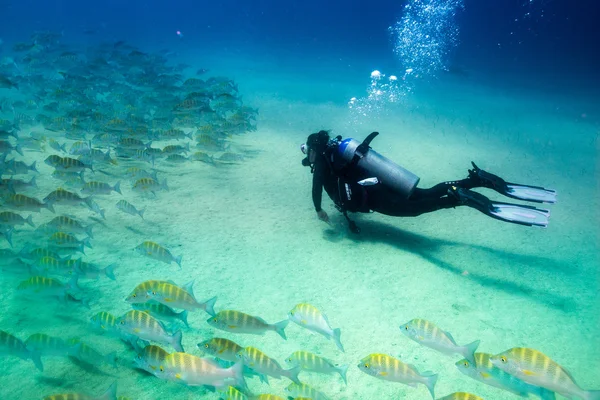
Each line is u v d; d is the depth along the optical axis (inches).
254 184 313.6
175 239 218.1
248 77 957.2
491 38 3233.3
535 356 96.4
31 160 325.7
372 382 129.6
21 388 115.8
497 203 202.2
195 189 294.5
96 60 611.8
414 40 1952.5
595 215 275.3
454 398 95.3
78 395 91.9
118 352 133.4
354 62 1461.6
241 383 98.7
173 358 101.5
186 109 391.9
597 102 874.8
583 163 408.8
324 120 562.3
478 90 985.5
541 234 243.9
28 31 1766.7
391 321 161.0
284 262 202.5
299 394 114.3
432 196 206.2
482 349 145.8
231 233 230.2
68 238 182.2
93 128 375.6
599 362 140.6
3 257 159.6
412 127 539.2
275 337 148.8
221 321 121.0
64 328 141.7
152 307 133.7
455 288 185.3
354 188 209.3
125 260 192.4
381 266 202.7
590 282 192.4
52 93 446.3
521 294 182.1
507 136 511.5
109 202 259.9
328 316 162.6
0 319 142.5
